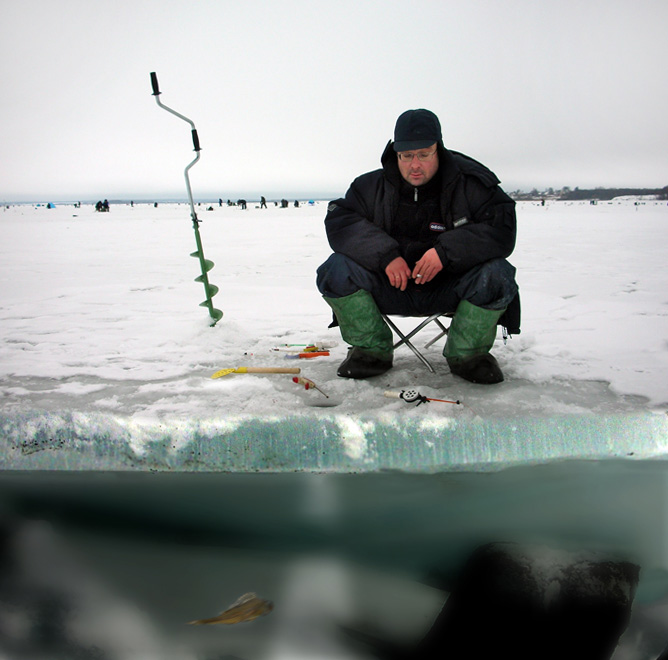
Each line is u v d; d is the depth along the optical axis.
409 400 2.57
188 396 2.79
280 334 4.23
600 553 1.78
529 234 15.55
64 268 9.27
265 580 1.77
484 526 1.95
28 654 1.49
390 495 2.16
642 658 1.40
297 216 33.84
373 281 2.91
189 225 24.67
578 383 2.89
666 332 4.02
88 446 2.45
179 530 2.02
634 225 20.03
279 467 2.34
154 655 1.48
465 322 2.84
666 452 2.32
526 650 1.42
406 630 1.56
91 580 1.78
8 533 2.03
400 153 2.69
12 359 3.58
